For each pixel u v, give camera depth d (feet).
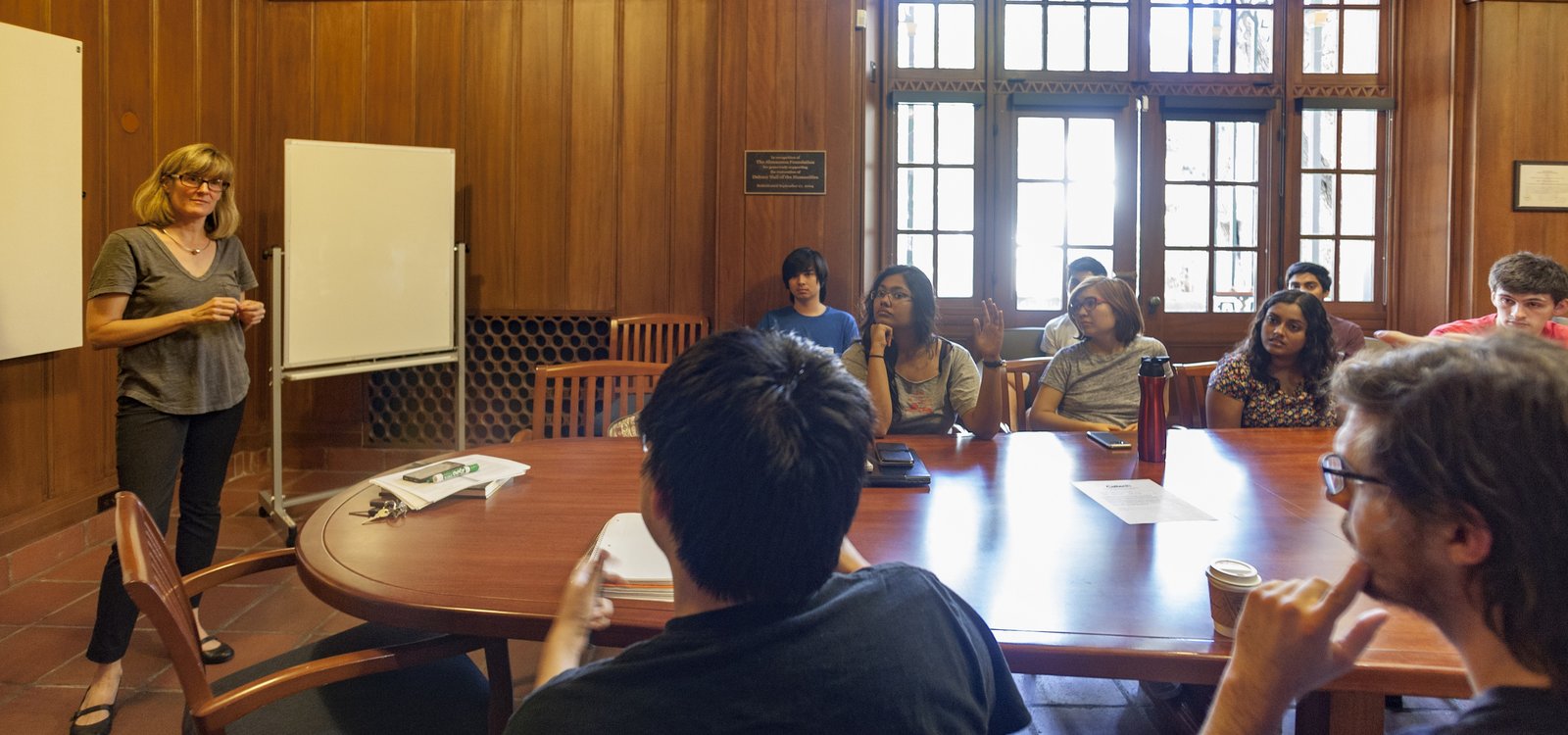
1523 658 1.81
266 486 14.64
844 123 14.88
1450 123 15.85
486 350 15.69
